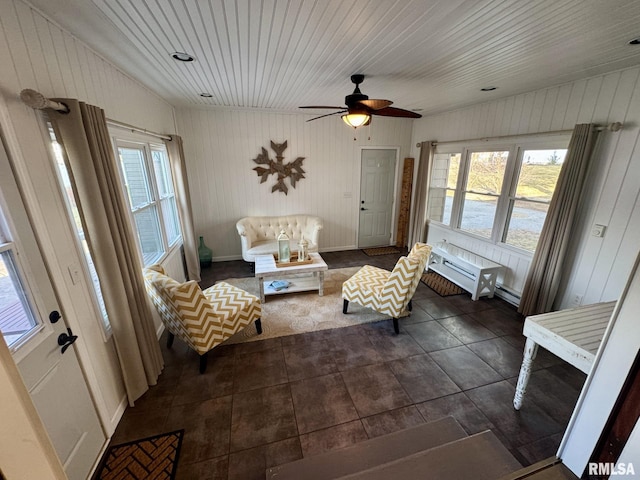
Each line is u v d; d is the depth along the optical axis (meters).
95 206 1.63
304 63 2.29
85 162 1.57
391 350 2.63
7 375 0.43
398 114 2.63
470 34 1.75
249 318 2.69
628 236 2.38
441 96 3.40
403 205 5.52
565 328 1.63
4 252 1.15
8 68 1.23
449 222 4.55
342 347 2.67
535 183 3.17
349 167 5.19
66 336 1.45
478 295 3.50
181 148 3.77
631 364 1.07
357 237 5.62
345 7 1.45
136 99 2.73
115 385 1.91
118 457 1.68
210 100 3.71
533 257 3.02
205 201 4.70
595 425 1.20
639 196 2.29
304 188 5.07
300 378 2.29
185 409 2.01
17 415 0.45
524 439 1.78
